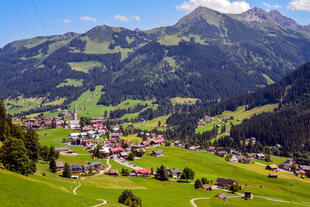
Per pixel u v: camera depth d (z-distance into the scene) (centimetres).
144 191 12638
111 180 13788
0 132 13225
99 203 8631
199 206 11488
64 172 12812
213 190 15100
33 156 14000
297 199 14850
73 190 10081
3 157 9581
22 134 14500
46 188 8681
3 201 6781
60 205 7625
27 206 6950
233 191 15300
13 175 8788
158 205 10631
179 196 12838
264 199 14075
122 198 9794
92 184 12088
